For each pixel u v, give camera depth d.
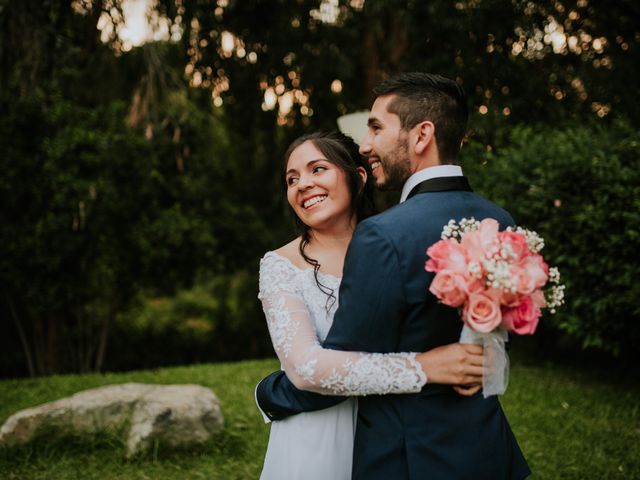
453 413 1.36
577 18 6.89
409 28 6.62
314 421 1.61
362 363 1.32
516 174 5.14
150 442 3.30
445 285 1.25
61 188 6.43
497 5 6.37
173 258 7.38
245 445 3.54
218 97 8.14
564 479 3.05
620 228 4.29
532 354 6.66
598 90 6.78
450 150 1.49
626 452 3.39
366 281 1.33
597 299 4.47
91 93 7.48
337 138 1.85
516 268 1.25
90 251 6.77
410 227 1.36
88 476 3.10
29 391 4.92
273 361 6.07
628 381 5.23
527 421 3.94
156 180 7.21
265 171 8.95
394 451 1.36
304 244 1.79
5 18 6.56
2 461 3.23
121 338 9.35
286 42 7.23
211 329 10.38
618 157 4.45
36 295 6.70
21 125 6.65
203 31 7.27
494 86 6.83
